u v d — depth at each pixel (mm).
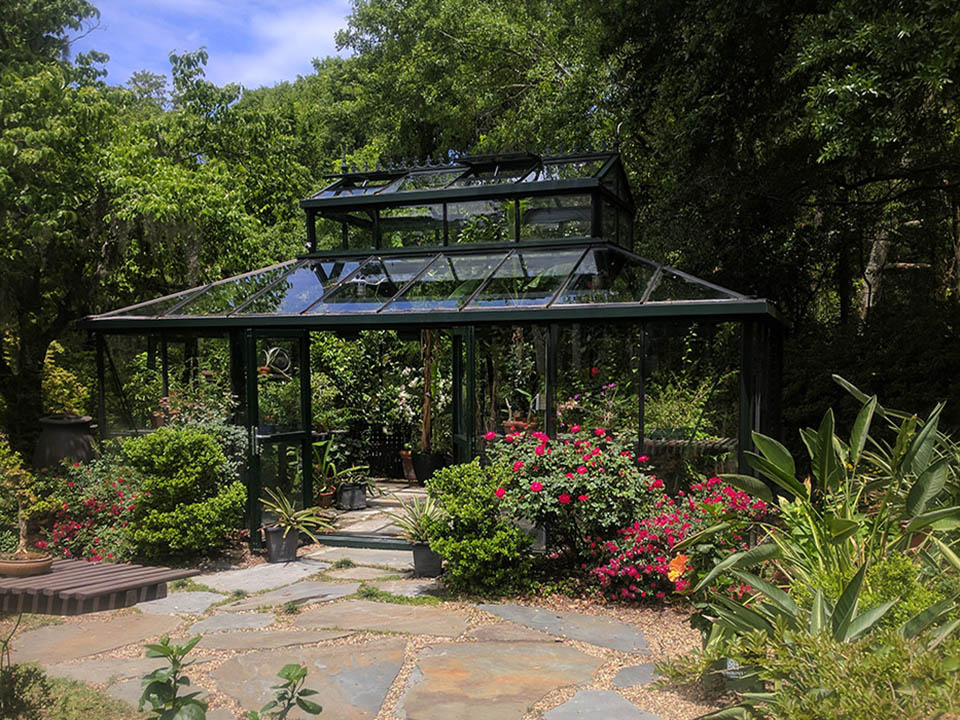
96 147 10398
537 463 6141
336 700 4129
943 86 7496
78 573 6461
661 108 12109
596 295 7215
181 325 8258
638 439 6918
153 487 6980
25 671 3977
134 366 8766
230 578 6836
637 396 6949
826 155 7469
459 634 5188
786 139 11188
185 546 7148
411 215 9219
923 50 6797
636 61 11297
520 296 7473
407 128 20828
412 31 19766
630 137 12469
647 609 5742
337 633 5211
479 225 8930
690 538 4387
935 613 2881
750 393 6695
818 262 12531
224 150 12852
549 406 7199
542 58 16969
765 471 3969
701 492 6402
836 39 7340
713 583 4555
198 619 5660
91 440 9297
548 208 8680
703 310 6582
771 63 9812
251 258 12055
